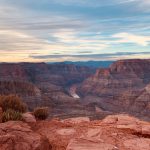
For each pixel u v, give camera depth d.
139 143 10.53
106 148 9.36
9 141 9.23
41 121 14.17
